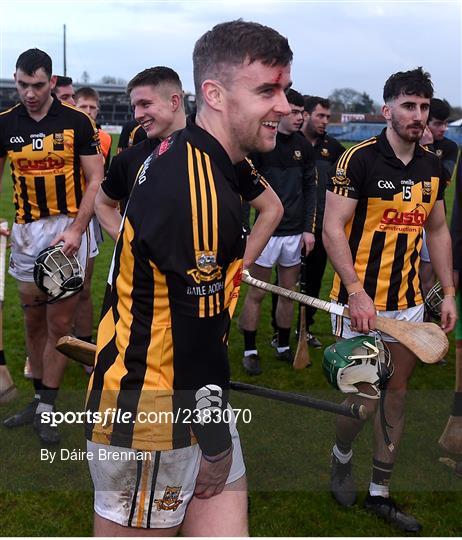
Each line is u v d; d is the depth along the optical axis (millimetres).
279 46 1617
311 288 5410
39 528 2840
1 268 3645
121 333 1711
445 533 2910
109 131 34469
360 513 3025
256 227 2574
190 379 1673
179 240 1562
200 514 1969
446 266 3115
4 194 13305
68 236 3545
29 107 3619
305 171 4805
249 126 1645
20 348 5066
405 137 2850
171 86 3018
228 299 1706
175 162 1616
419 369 4824
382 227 2977
